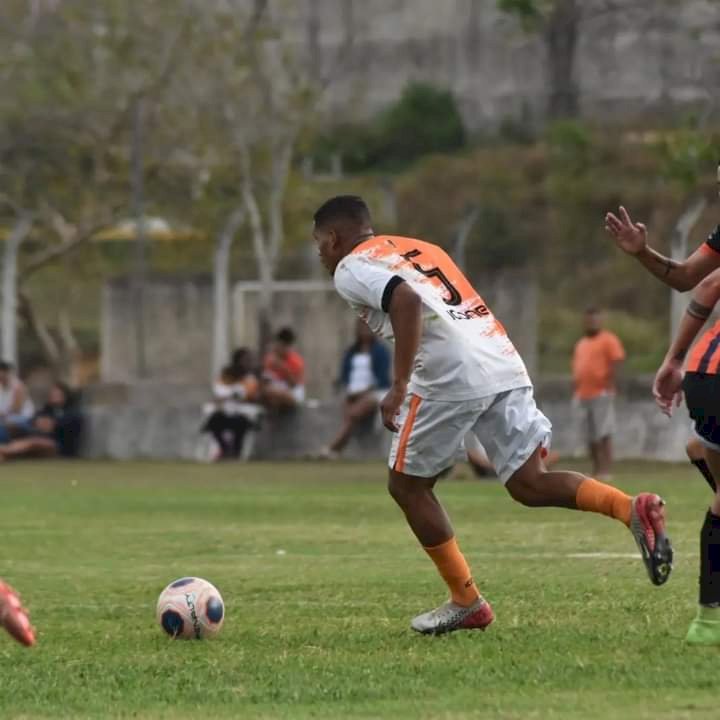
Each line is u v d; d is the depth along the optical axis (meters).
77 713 22.62
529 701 22.56
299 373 100.00
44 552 46.56
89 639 29.48
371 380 95.75
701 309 28.55
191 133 118.19
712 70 119.75
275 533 52.06
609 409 78.50
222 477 83.75
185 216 120.44
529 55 171.88
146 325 114.94
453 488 73.38
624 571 38.75
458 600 29.30
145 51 116.38
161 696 23.77
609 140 130.50
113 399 109.62
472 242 126.44
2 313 120.44
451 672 25.05
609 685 23.64
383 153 165.00
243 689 24.12
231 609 33.31
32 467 94.31
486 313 28.95
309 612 32.66
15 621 22.73
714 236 28.70
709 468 27.56
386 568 41.00
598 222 124.81
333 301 108.44
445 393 28.28
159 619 29.47
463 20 174.38
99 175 118.00
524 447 28.38
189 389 107.94
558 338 118.56
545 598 33.66
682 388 27.39
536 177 131.12
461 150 163.25
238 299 113.00
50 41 116.69
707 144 88.69
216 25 117.50
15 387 103.56
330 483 78.19
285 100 118.38
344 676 24.98
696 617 29.88
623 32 145.25
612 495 27.59
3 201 113.94
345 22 151.25
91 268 128.62
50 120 115.44
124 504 65.50
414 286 28.20
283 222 124.25
